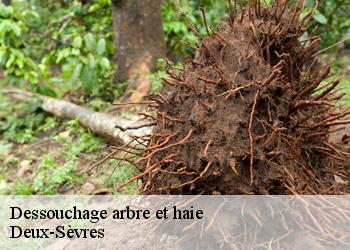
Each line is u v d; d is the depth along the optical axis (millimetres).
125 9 4859
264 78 2215
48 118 5051
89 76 4840
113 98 4957
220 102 2221
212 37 2379
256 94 2158
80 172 3764
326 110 2408
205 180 2184
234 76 2236
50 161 3914
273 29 2336
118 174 3434
